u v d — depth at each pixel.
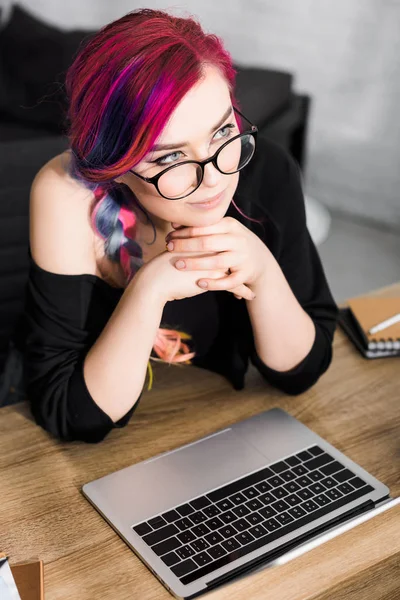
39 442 1.16
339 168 3.93
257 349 1.26
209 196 1.05
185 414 1.22
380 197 3.85
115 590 0.90
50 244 1.23
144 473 1.08
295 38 3.81
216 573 0.91
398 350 1.37
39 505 1.03
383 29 3.53
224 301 1.35
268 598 0.89
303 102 3.21
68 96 1.05
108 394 1.15
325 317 1.36
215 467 1.09
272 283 1.21
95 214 1.21
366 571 0.94
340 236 3.81
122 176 1.08
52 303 1.24
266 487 1.05
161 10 1.07
